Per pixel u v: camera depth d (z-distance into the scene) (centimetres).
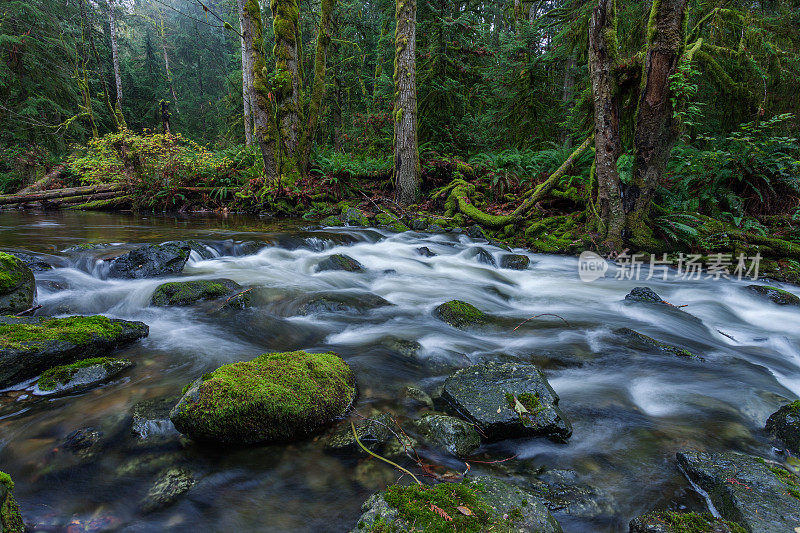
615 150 711
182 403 231
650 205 736
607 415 275
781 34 922
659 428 261
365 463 219
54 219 1000
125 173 1292
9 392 263
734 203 769
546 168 1091
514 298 559
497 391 269
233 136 2484
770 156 756
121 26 3297
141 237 742
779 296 532
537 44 1398
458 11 1435
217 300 450
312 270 617
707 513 179
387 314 459
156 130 2108
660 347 377
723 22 938
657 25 615
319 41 1298
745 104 911
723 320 485
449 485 182
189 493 196
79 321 329
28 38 1875
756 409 284
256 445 230
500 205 1040
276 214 1170
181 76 4062
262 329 391
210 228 905
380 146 1538
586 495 199
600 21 673
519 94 1471
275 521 182
